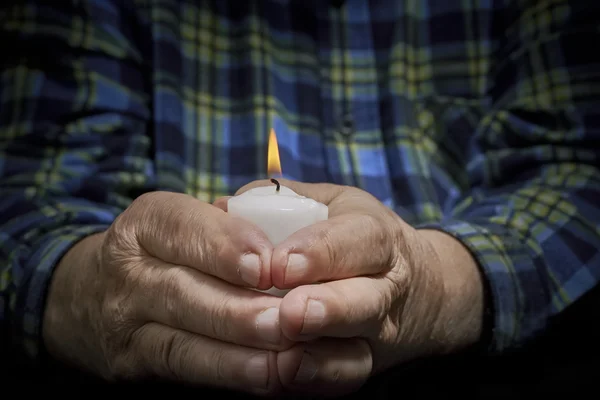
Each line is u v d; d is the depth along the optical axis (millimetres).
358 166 734
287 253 372
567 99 697
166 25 720
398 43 775
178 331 399
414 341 449
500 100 756
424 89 787
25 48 675
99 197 634
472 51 793
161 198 408
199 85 748
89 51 679
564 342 561
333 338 385
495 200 641
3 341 515
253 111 730
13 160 634
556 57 720
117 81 693
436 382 521
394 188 729
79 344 460
